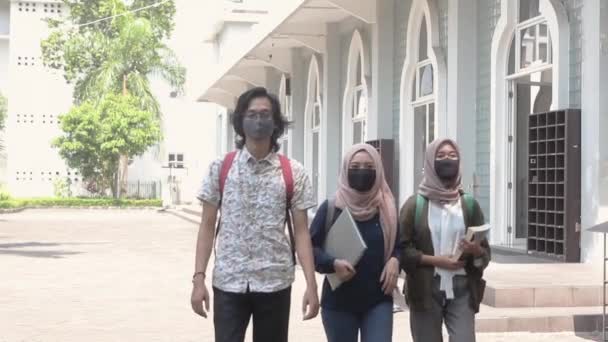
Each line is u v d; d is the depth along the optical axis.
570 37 12.98
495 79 15.10
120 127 42.81
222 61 34.50
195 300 4.95
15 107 47.88
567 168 12.48
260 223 4.84
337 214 5.18
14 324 9.70
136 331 9.27
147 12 47.78
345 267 5.04
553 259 12.88
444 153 5.47
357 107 23.11
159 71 47.16
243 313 4.91
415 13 18.47
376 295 5.15
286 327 4.98
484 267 5.45
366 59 21.36
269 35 25.25
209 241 5.00
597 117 12.16
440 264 5.39
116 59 45.12
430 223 5.47
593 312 9.37
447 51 16.91
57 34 47.03
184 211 39.41
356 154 5.13
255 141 4.89
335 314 5.20
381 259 5.15
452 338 5.44
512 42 14.95
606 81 12.18
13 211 40.88
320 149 25.39
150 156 48.22
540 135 13.36
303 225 4.96
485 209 15.69
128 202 44.81
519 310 9.53
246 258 4.84
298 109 28.56
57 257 18.09
